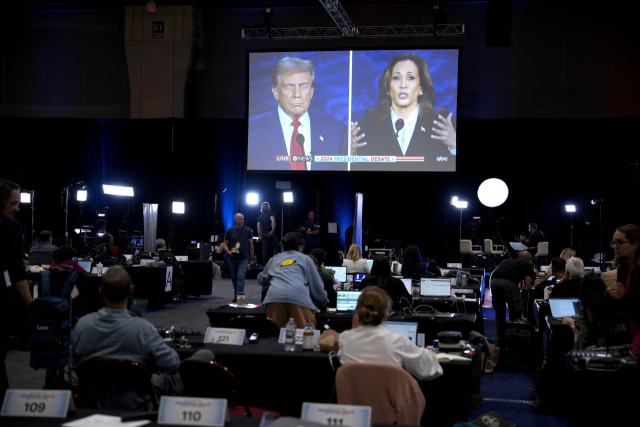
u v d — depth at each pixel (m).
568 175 15.23
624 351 3.78
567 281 5.71
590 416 3.56
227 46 16.41
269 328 4.72
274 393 3.90
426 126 13.10
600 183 14.79
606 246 14.90
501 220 15.27
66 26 16.92
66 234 15.23
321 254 6.96
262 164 13.73
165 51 16.06
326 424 2.01
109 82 16.77
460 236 16.14
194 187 16.38
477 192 15.88
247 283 14.08
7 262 3.61
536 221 15.52
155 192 16.39
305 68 13.58
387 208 16.45
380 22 15.66
